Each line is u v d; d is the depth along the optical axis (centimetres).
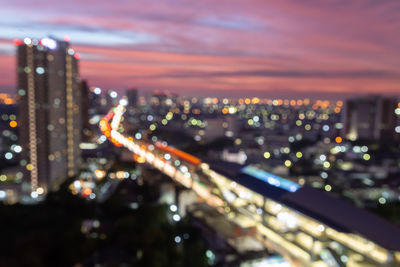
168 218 9975
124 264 6756
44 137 17725
